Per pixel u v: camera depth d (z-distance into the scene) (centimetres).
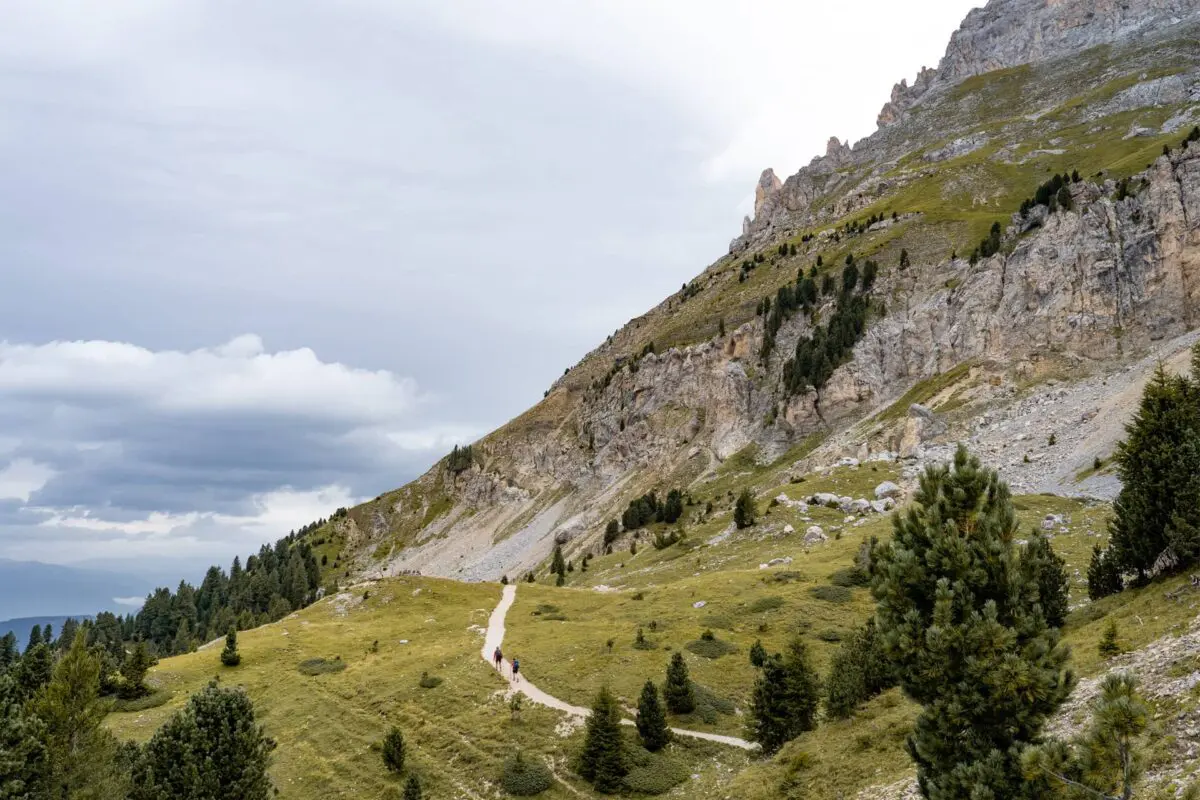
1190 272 11506
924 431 11962
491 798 4706
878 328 15612
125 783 3784
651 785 4609
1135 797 1880
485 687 6325
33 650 5144
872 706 3941
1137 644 3034
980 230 17412
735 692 5762
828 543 9038
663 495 16450
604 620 7838
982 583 1998
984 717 1923
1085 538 6912
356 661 7625
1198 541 3675
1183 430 3981
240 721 4144
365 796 4922
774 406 16225
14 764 3347
